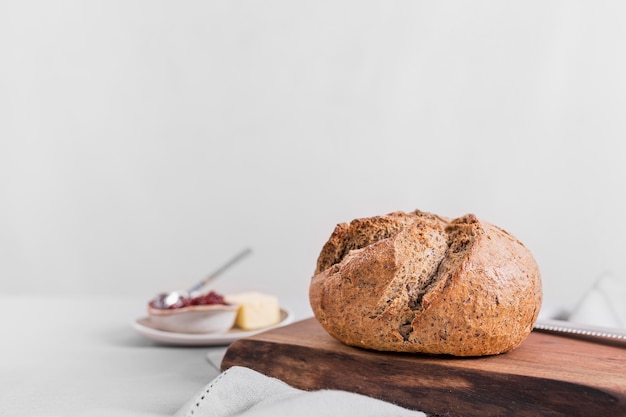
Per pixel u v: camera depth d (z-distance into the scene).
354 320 1.28
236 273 3.54
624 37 3.10
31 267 3.58
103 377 1.52
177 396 1.37
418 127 3.31
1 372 1.56
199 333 1.85
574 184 3.21
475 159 3.26
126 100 3.51
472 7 3.20
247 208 3.52
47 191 3.54
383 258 1.27
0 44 3.48
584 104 3.17
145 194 3.54
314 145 3.43
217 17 3.42
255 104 3.45
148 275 3.57
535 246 3.26
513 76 3.20
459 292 1.21
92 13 3.46
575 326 1.44
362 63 3.33
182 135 3.51
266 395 1.17
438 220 1.41
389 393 1.25
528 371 1.17
